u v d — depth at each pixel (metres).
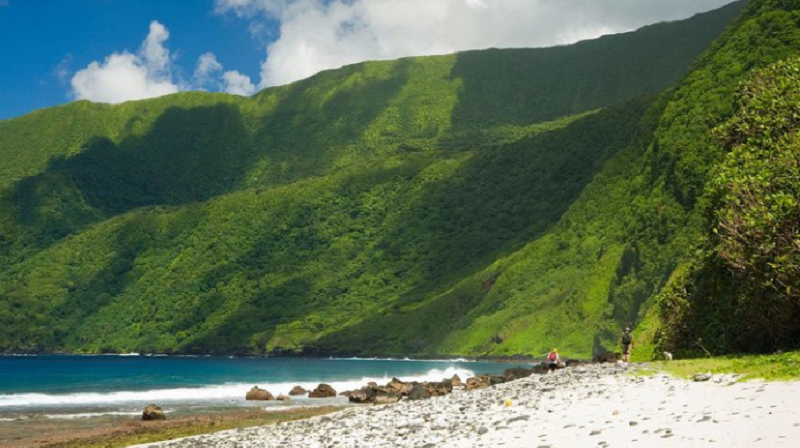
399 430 22.14
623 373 28.38
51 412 54.44
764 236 28.39
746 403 17.12
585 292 147.62
